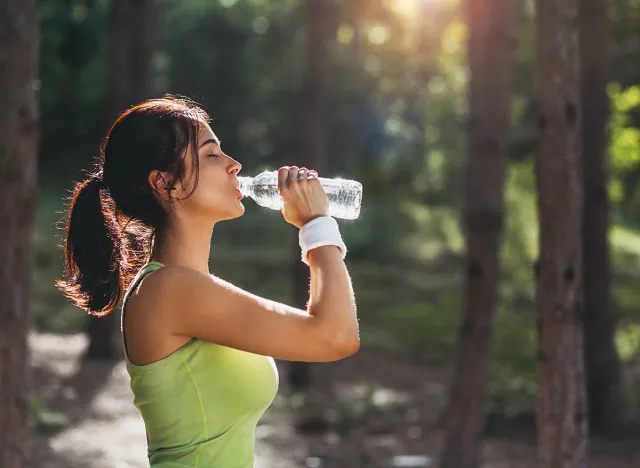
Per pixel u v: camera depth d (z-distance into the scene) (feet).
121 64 43.37
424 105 90.68
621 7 43.70
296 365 38.75
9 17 14.94
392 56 84.94
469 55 24.90
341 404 35.19
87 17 81.97
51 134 88.53
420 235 74.69
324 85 39.29
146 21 43.88
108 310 7.43
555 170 15.02
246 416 6.82
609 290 31.73
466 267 25.11
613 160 44.50
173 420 6.63
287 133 92.38
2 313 15.06
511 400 35.12
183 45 91.15
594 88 31.89
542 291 15.21
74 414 31.53
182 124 6.97
